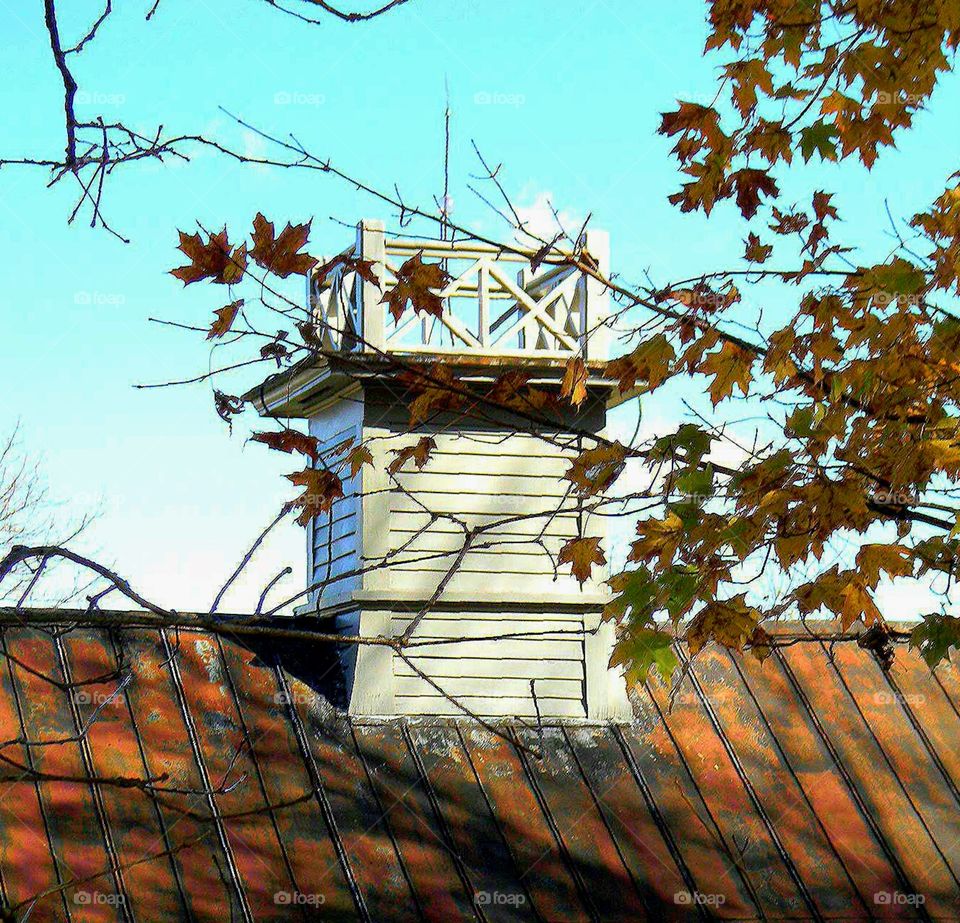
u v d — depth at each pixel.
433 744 39.44
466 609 41.00
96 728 36.72
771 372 21.77
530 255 20.23
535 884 36.28
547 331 41.91
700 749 41.25
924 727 43.66
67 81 15.31
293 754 38.09
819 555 21.00
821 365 22.16
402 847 36.31
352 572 16.25
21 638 38.28
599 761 40.22
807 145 21.52
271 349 17.78
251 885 34.25
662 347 21.53
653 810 39.19
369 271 19.44
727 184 21.97
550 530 41.56
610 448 21.25
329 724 39.25
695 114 21.64
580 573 24.12
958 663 46.34
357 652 39.94
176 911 33.09
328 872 35.16
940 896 38.62
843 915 37.53
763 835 39.16
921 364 22.36
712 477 20.53
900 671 45.47
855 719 43.34
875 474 22.08
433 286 20.00
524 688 41.00
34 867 32.84
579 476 21.30
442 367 20.80
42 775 14.35
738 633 20.80
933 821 40.72
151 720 37.56
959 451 21.69
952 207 23.14
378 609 40.28
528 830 37.72
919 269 21.36
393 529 40.69
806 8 20.92
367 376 38.69
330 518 42.56
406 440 41.06
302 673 40.38
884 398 22.23
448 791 38.25
